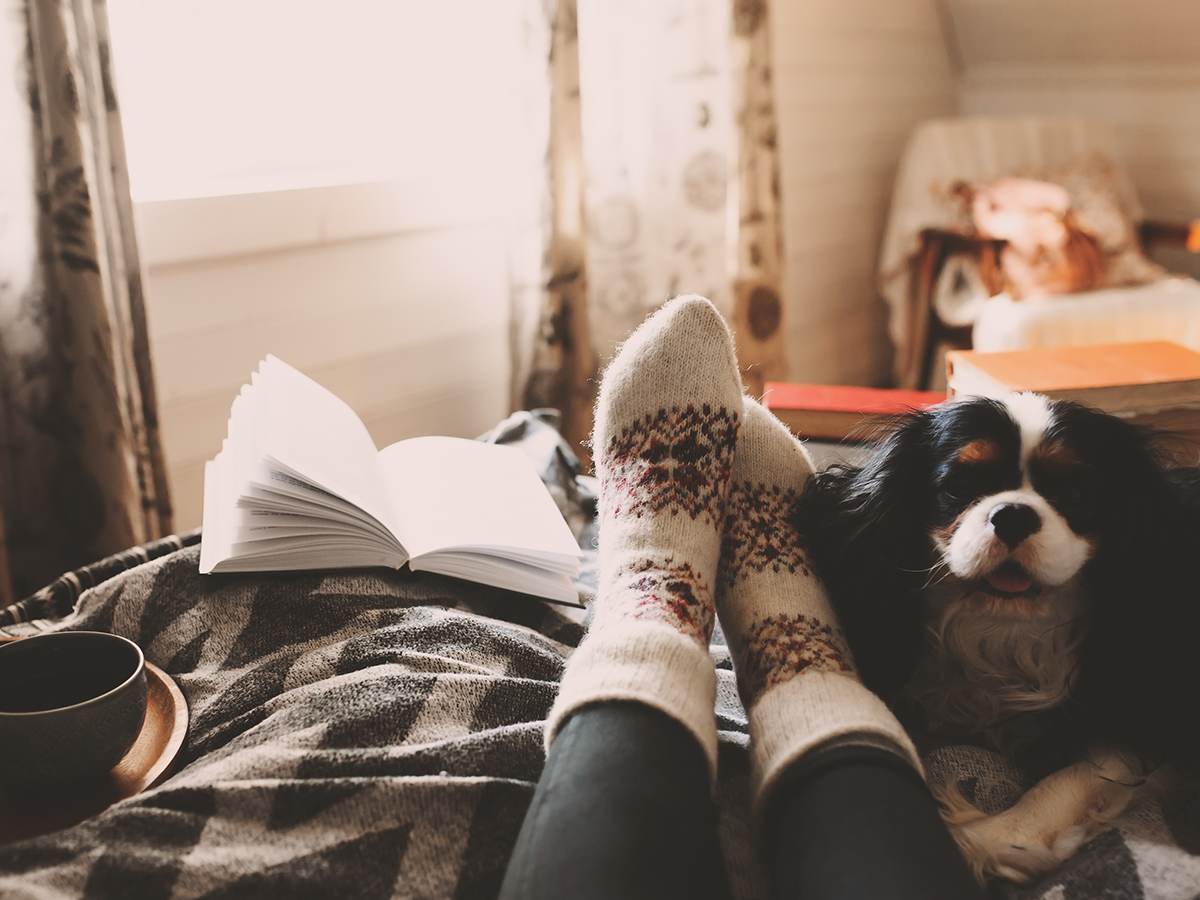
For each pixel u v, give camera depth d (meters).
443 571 0.89
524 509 1.00
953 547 0.66
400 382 1.90
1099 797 0.68
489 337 2.06
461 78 2.02
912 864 0.48
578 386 1.93
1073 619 0.71
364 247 1.76
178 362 1.53
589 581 1.04
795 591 0.76
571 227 1.86
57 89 1.15
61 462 1.30
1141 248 2.68
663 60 2.04
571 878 0.45
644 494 0.81
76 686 0.65
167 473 1.35
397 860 0.59
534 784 0.66
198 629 0.81
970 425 0.69
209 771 0.64
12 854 0.56
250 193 1.54
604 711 0.56
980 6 3.08
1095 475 0.67
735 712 0.82
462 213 1.91
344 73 1.85
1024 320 2.24
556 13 1.73
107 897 0.54
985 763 0.72
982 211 2.49
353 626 0.82
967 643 0.72
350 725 0.68
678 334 0.91
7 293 1.22
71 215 1.19
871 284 3.17
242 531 0.84
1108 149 2.87
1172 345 1.22
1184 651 0.67
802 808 0.54
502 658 0.81
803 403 1.23
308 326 1.71
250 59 1.71
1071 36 2.99
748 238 2.10
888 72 3.04
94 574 0.92
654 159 2.11
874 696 0.64
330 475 0.87
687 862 0.49
